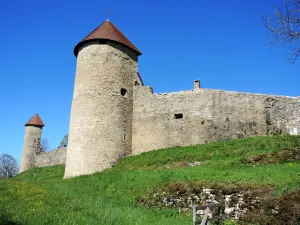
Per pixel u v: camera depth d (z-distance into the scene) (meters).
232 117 24.42
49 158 42.12
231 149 20.69
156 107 26.42
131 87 27.59
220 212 11.78
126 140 26.08
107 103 25.41
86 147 24.23
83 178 20.94
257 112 24.77
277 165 15.91
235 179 13.69
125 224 10.23
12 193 14.05
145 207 13.67
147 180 16.58
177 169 18.27
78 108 25.41
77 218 10.34
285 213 9.89
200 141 24.17
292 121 23.31
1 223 9.00
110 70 26.14
